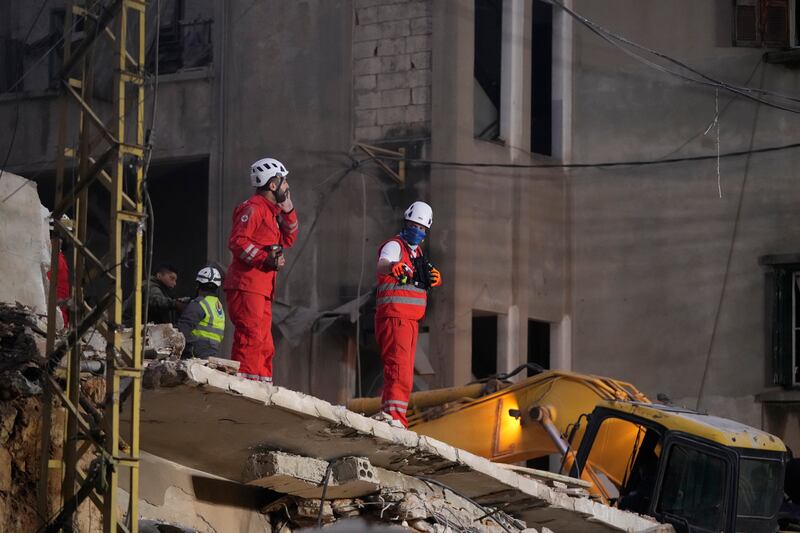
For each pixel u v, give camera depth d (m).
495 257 68.44
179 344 30.95
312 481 33.09
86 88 29.95
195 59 73.44
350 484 33.53
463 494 38.16
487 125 72.00
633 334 70.62
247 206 33.94
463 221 67.19
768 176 69.50
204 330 39.75
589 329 71.50
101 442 27.92
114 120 28.64
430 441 34.34
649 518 43.00
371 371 68.12
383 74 69.00
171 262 77.81
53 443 28.97
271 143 70.12
